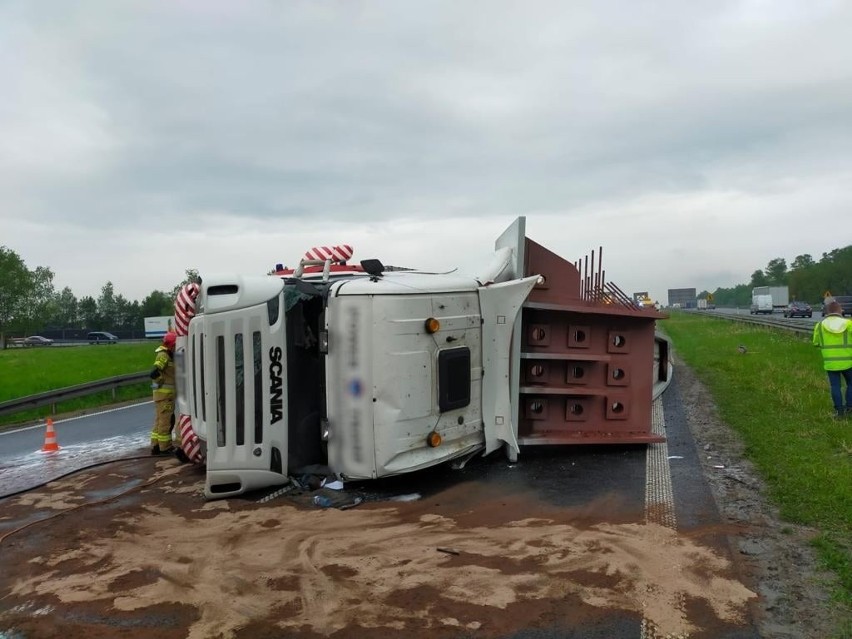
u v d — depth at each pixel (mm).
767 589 3799
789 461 6418
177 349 7516
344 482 6051
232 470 5859
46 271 94812
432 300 6059
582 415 7496
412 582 4020
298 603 3803
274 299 5996
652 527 4879
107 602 3916
